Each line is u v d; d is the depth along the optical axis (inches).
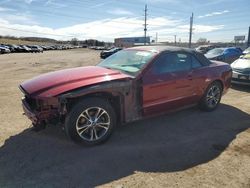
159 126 191.6
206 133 180.5
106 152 149.6
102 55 1122.7
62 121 151.9
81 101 148.3
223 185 119.6
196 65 211.2
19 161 137.6
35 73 506.9
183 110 229.8
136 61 183.5
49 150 150.3
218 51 664.4
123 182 121.0
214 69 223.1
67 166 133.7
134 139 168.2
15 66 675.4
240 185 119.8
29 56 1305.4
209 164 138.3
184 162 140.3
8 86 340.2
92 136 155.1
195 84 205.2
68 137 154.9
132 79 165.5
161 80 178.5
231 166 136.6
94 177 124.6
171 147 157.8
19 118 202.8
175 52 194.5
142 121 200.5
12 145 155.6
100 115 156.1
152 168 133.6
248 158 145.4
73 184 118.8
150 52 188.7
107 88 152.7
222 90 236.1
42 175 125.3
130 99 165.8
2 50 1657.2
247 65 343.3
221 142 166.2
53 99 141.6
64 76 163.0
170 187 117.6
